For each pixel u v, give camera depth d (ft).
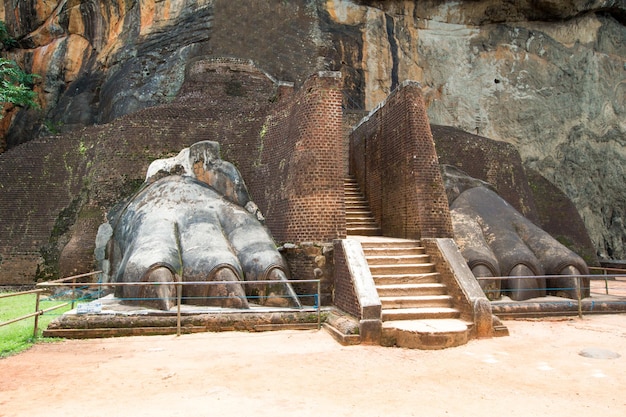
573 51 93.15
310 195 34.30
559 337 27.43
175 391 17.48
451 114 90.79
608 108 93.15
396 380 19.08
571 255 39.45
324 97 35.55
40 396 16.94
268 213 38.58
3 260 48.78
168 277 29.84
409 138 36.63
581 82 92.22
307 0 86.84
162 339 26.63
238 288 30.58
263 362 21.61
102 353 23.35
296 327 29.22
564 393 17.70
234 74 62.69
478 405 16.31
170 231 33.58
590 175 91.09
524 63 92.07
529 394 17.56
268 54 81.76
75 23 87.76
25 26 89.30
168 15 82.84
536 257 40.42
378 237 39.58
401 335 25.05
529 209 59.36
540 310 34.14
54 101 86.84
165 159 42.57
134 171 46.16
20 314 34.01
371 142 45.32
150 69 79.00
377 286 29.50
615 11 94.07
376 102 87.35
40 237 49.39
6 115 85.92
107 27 87.30
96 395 17.03
